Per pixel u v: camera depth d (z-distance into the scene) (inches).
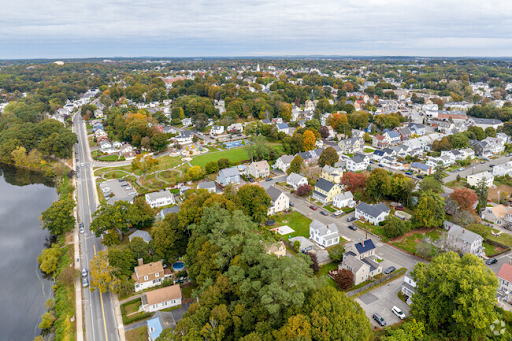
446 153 6289.4
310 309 2140.7
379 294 2910.9
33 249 3939.5
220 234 2908.5
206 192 3703.3
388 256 3486.7
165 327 2440.9
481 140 7111.2
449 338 2351.1
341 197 4569.4
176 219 3459.6
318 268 3171.8
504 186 5147.6
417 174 5733.3
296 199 4901.6
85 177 5915.4
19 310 2987.2
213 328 2181.3
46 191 5644.7
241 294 2393.0
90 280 3198.8
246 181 5580.7
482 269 2316.7
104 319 2731.3
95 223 3580.2
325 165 5546.3
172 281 3110.2
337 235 3762.3
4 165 6870.1
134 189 5295.3
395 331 2364.7
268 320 2183.8
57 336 2598.4
